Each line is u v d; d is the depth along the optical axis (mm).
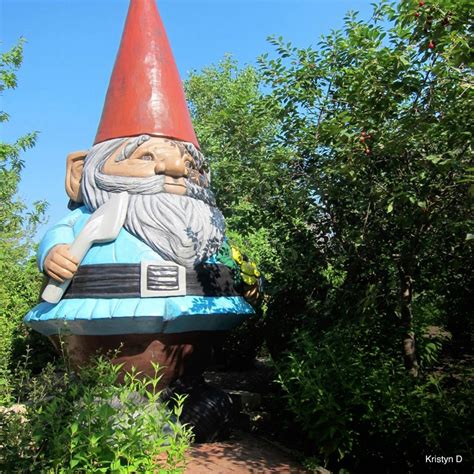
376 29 4906
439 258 5543
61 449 3059
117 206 5250
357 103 5027
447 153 4371
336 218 5848
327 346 4652
